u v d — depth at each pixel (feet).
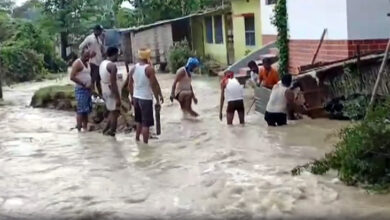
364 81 38.86
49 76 104.06
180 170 27.02
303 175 24.97
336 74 40.40
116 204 21.98
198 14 101.24
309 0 48.78
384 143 23.13
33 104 56.34
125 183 25.02
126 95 42.63
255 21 79.92
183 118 43.93
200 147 32.60
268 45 65.31
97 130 40.27
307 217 19.81
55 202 22.47
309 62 49.73
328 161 25.30
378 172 23.11
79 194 23.47
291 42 54.13
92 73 43.19
